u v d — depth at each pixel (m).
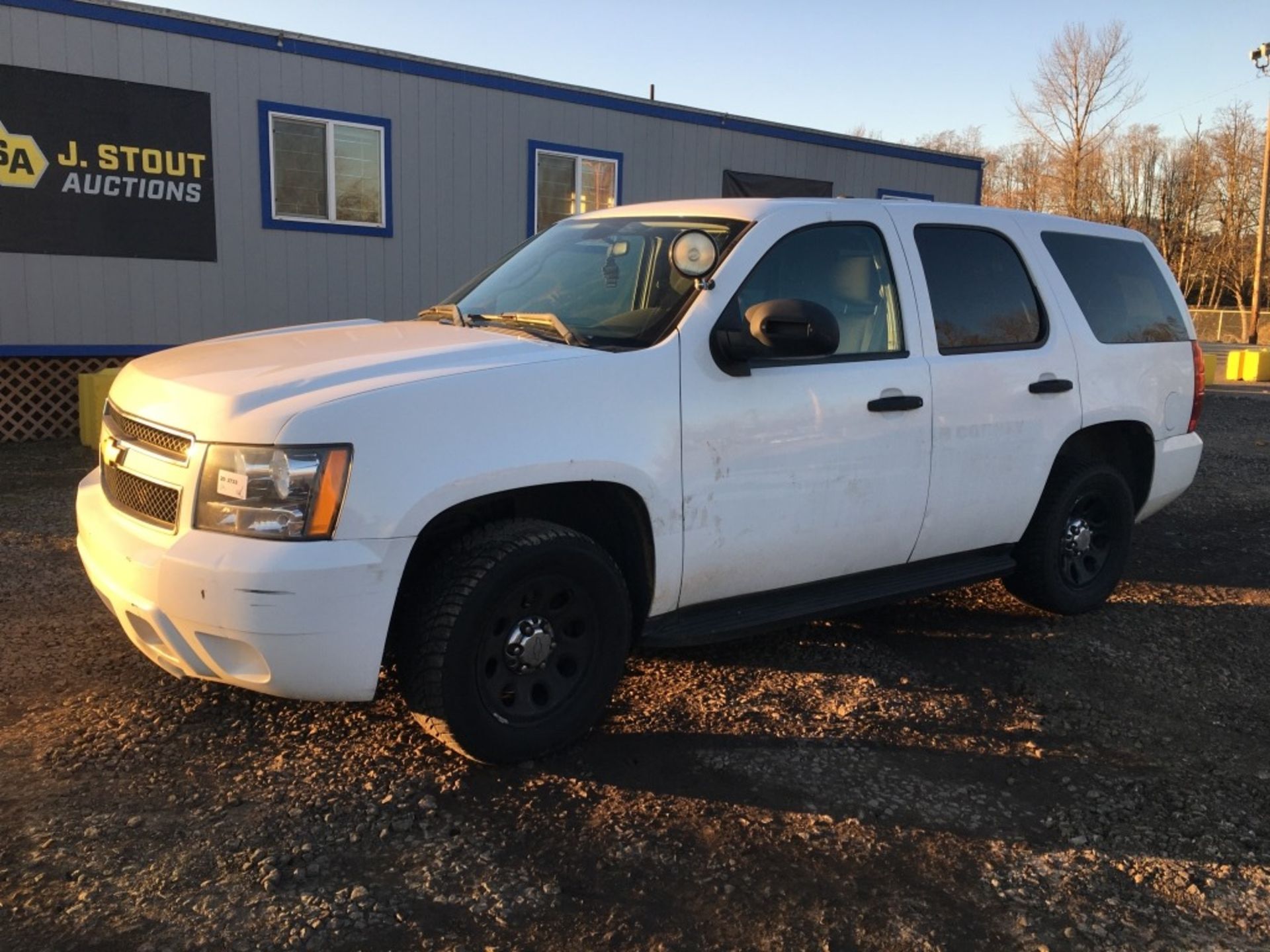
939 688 4.11
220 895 2.58
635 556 3.52
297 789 3.12
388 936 2.46
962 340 4.30
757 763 3.40
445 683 3.04
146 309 10.52
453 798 3.10
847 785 3.29
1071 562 4.95
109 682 3.85
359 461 2.84
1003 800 3.26
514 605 3.20
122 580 3.05
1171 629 4.95
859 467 3.89
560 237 4.43
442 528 3.28
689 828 3.00
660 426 3.37
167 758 3.28
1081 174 55.56
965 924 2.62
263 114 10.88
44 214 9.84
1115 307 5.04
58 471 8.37
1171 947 2.56
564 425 3.17
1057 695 4.10
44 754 3.27
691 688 3.99
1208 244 60.38
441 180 12.26
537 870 2.76
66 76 9.74
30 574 5.21
